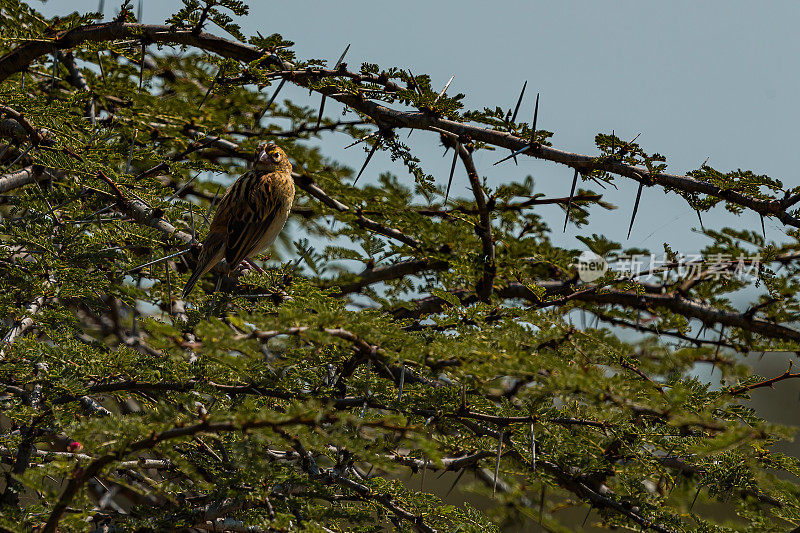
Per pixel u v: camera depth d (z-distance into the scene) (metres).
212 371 6.94
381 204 11.59
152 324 5.07
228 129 12.90
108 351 8.23
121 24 9.75
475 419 7.32
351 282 11.52
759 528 7.57
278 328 5.30
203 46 9.84
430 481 13.70
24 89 10.00
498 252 10.59
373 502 7.88
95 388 7.07
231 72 9.70
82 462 5.93
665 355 7.09
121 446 5.18
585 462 8.59
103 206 9.59
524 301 10.66
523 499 10.23
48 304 8.39
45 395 7.11
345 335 5.59
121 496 8.76
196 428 5.29
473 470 11.70
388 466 5.53
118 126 11.39
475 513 8.31
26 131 9.79
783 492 7.56
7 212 10.88
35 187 8.97
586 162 9.11
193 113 11.34
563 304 9.84
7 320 8.07
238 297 8.13
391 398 7.55
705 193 9.02
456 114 9.44
